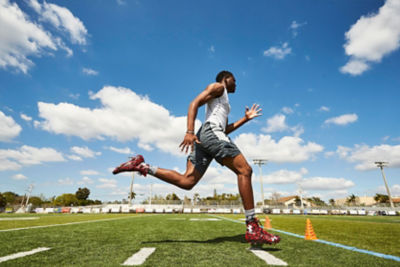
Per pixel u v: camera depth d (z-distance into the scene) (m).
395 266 1.70
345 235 4.21
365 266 1.69
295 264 1.70
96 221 7.56
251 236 2.14
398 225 7.31
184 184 2.45
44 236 3.31
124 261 1.73
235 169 2.29
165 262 1.71
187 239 3.18
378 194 60.81
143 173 2.37
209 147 2.34
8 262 1.67
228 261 1.76
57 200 59.88
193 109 2.27
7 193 55.50
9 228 4.49
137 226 5.58
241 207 37.50
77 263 1.66
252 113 3.13
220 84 2.53
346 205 40.59
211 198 74.44
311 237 3.48
